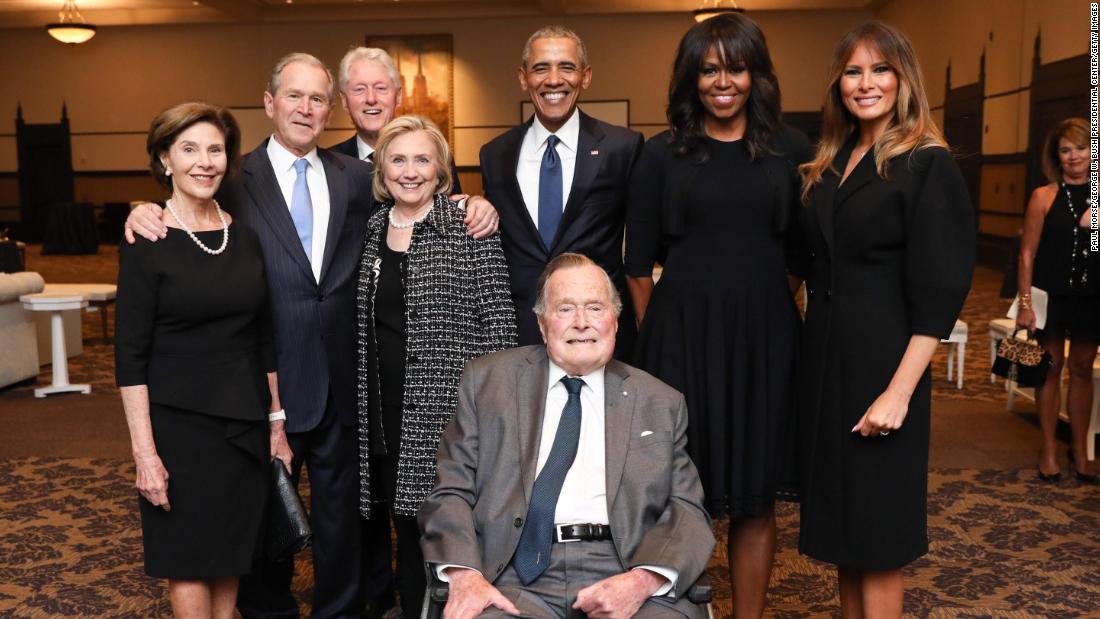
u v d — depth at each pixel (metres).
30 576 3.58
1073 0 10.69
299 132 2.81
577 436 2.33
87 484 4.78
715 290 2.59
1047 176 4.52
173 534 2.40
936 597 3.33
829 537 2.35
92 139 20.30
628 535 2.22
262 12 18.84
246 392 2.44
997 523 4.09
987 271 13.57
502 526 2.24
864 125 2.35
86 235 18.38
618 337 3.12
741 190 2.58
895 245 2.27
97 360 8.17
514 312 2.88
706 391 2.61
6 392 6.95
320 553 2.92
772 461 2.60
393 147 2.73
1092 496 4.43
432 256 2.75
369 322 2.78
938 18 15.72
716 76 2.54
